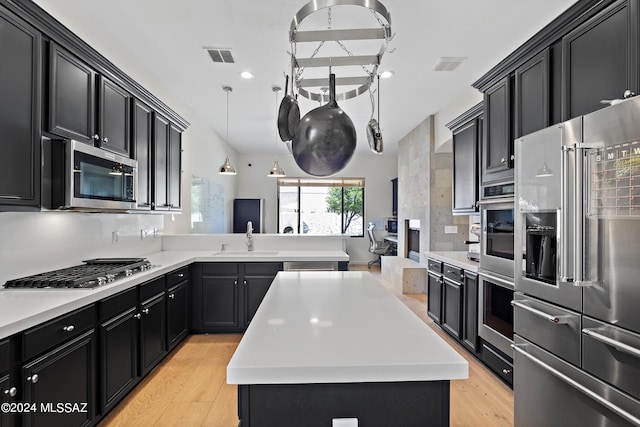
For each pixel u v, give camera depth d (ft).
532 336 6.21
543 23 8.77
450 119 15.14
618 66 5.16
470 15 8.41
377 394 3.26
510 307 7.91
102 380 6.45
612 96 5.26
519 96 7.53
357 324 4.10
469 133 11.10
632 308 4.29
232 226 24.97
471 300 9.82
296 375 2.99
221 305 11.66
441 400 3.30
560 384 5.54
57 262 7.68
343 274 7.23
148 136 10.12
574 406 5.26
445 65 11.23
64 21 7.57
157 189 10.69
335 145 4.59
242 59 10.87
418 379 3.05
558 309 5.54
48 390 5.07
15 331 4.44
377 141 5.70
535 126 7.02
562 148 5.16
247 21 8.72
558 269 5.40
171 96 13.83
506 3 7.93
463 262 10.52
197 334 11.68
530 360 6.24
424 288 17.61
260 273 11.66
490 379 8.69
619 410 4.40
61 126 6.45
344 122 4.63
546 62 6.69
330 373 3.00
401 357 3.18
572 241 5.09
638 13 4.81
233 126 19.27
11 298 5.61
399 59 10.80
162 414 7.10
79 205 6.57
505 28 9.01
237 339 11.28
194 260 11.44
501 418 7.06
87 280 6.51
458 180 11.93
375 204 27.99
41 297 5.67
